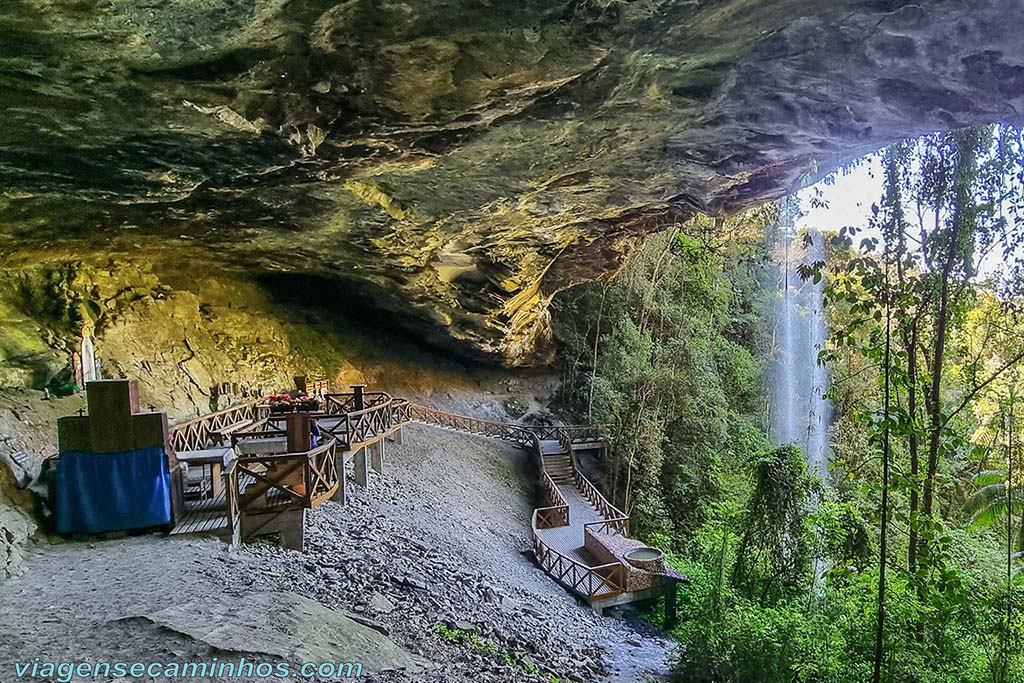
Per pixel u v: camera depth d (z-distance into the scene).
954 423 8.52
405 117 6.61
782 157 8.32
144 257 13.79
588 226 13.20
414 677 5.26
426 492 13.65
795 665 7.04
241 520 7.47
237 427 10.42
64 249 11.32
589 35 5.34
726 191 10.47
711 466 19.03
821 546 9.52
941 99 6.07
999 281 7.44
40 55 4.84
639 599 12.22
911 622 6.78
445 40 5.23
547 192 10.30
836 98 6.53
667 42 5.64
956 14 5.02
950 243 6.99
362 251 13.63
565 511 16.12
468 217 11.32
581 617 11.26
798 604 9.03
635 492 18.56
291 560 7.24
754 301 26.39
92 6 4.23
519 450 19.42
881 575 6.17
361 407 12.62
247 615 5.19
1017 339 8.16
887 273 6.68
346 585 7.10
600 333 22.47
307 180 8.70
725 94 6.66
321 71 5.57
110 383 7.10
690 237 21.88
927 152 7.01
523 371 22.73
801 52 5.86
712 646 8.19
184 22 4.58
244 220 10.92
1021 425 8.02
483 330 18.39
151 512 7.13
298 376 16.81
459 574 9.67
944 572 6.26
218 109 5.88
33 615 5.01
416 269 15.01
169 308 14.57
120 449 7.13
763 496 10.29
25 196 8.03
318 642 5.08
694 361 20.36
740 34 5.56
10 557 5.96
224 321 16.06
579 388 22.44
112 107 5.78
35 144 6.45
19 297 11.46
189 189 8.25
